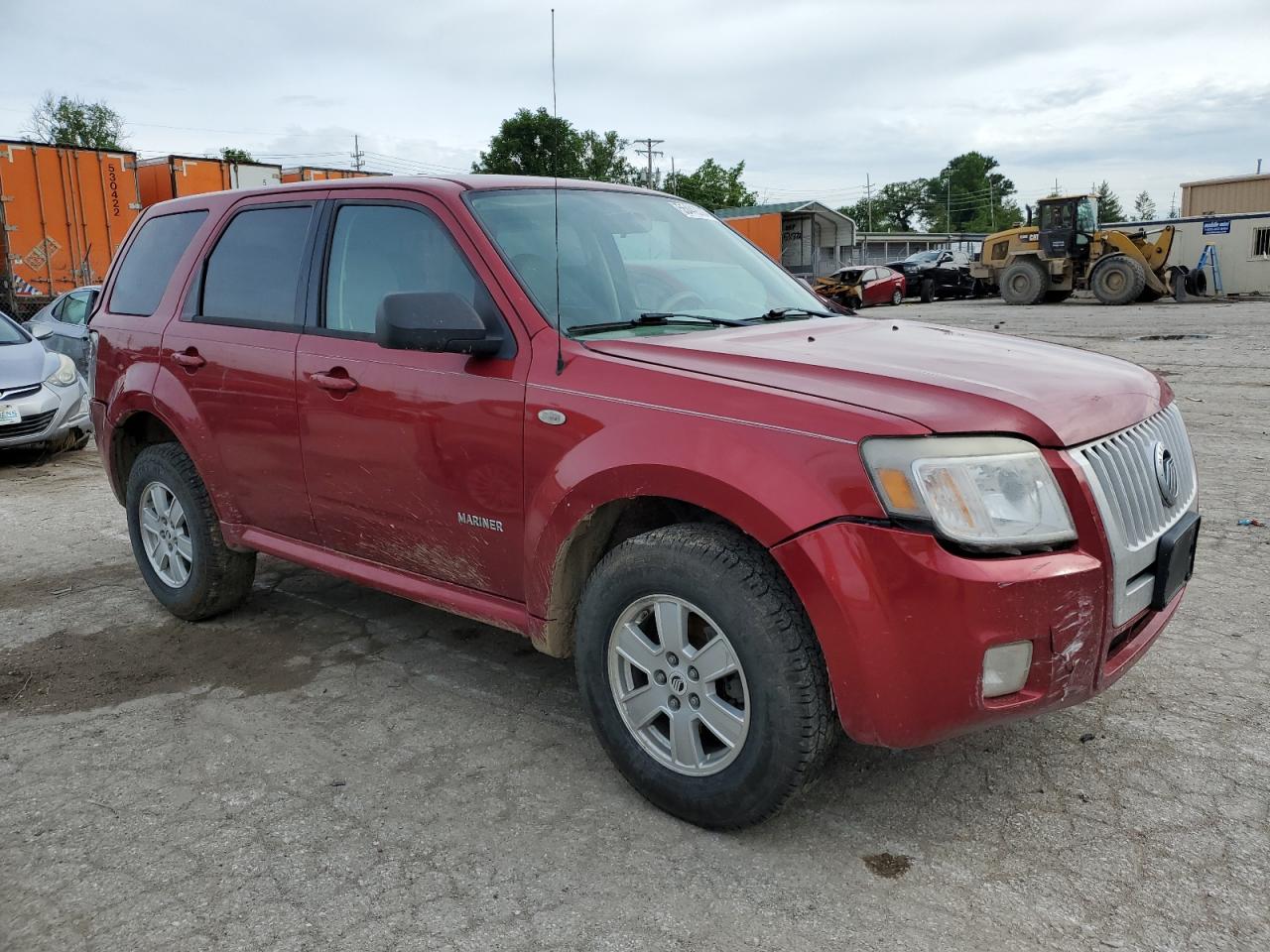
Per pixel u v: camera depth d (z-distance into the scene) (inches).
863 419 95.0
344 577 148.3
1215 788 114.9
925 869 101.8
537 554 117.3
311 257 148.1
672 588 104.7
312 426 143.1
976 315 902.4
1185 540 112.3
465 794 118.1
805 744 98.6
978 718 94.1
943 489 91.9
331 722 138.2
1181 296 981.2
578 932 93.1
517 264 126.4
